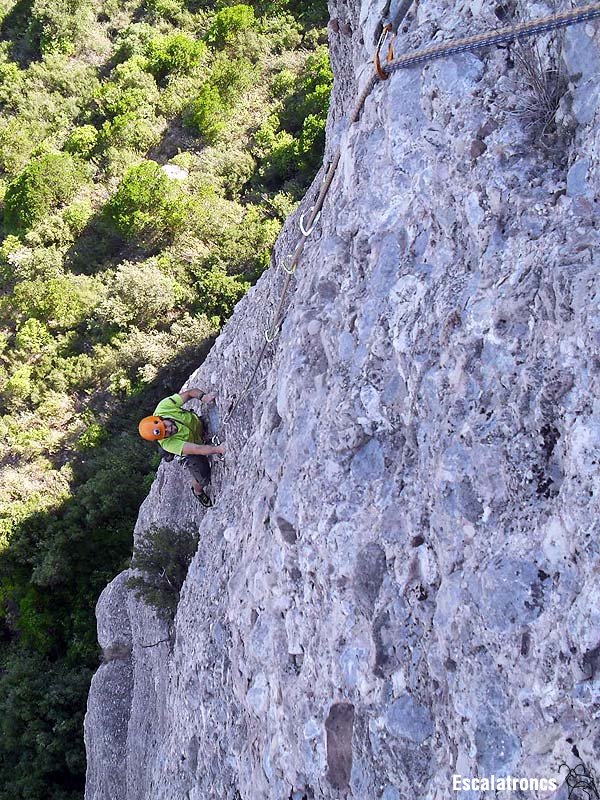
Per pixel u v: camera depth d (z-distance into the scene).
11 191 21.20
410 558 3.16
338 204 4.62
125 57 24.95
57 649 13.62
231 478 5.96
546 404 2.68
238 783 4.35
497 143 3.28
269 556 4.13
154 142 21.22
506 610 2.61
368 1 4.84
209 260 17.27
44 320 18.09
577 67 2.98
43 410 16.36
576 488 2.48
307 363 4.25
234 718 4.59
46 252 19.25
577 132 3.01
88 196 20.62
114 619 8.53
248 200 18.80
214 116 20.39
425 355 3.31
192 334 15.69
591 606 2.32
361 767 3.19
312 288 4.50
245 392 6.11
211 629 5.05
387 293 3.69
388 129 3.91
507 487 2.77
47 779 11.96
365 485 3.50
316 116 18.42
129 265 17.86
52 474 15.23
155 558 6.79
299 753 3.59
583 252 2.75
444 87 3.57
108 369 16.42
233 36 22.59
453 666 2.81
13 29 29.20
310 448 3.96
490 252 3.15
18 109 24.94
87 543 13.91
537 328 2.82
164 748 5.76
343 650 3.39
